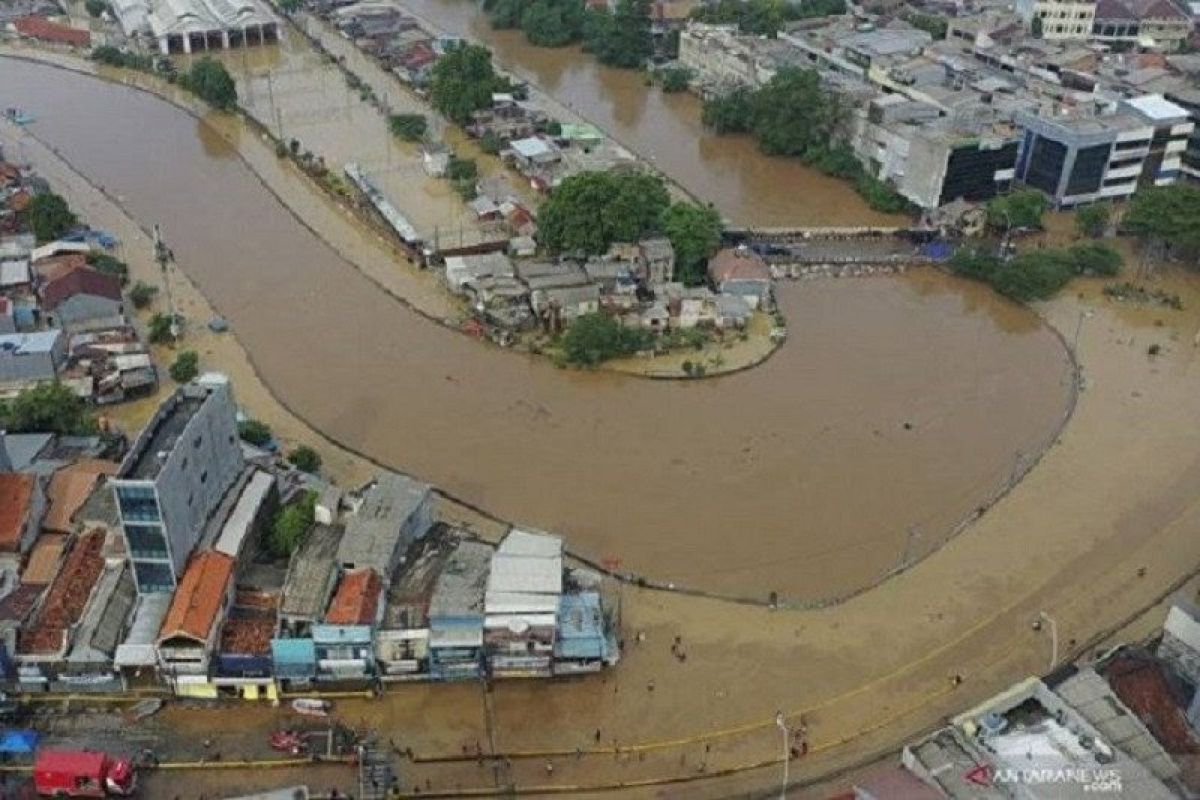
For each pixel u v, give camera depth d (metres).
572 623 87.88
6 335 121.94
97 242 148.25
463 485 108.50
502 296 133.50
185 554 88.06
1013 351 136.25
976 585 98.81
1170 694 82.06
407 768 80.06
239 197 166.75
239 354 127.25
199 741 81.56
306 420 116.69
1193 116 179.75
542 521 104.31
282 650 83.12
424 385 123.69
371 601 85.12
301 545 91.50
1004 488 111.50
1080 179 171.62
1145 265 158.12
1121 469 114.81
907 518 107.12
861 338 137.25
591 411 120.75
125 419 115.25
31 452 103.81
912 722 85.12
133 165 176.00
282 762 80.00
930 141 165.38
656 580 98.19
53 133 186.62
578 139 182.88
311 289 141.62
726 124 197.12
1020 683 81.31
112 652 83.38
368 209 161.50
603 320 128.25
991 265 150.00
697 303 134.25
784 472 112.75
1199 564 101.75
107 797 77.06
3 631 82.81
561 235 143.38
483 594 86.88
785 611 95.31
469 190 165.88
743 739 83.25
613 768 80.69
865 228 164.25
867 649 91.62
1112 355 136.25
